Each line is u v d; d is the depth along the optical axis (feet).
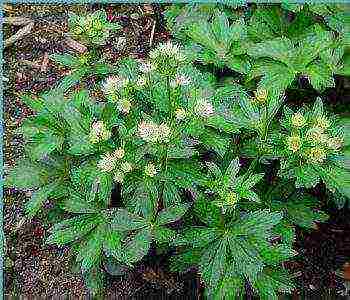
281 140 1.20
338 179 1.17
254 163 1.23
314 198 1.33
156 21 1.84
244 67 1.40
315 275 1.49
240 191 1.14
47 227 1.52
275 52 1.38
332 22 1.50
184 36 1.61
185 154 1.18
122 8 1.86
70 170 1.28
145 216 1.17
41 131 1.29
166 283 1.46
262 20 1.59
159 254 1.43
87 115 1.26
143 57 1.78
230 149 1.29
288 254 1.13
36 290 1.46
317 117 1.21
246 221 1.16
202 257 1.16
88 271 1.30
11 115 1.69
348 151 1.21
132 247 1.15
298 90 1.52
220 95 1.31
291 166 1.19
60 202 1.31
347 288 1.47
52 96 1.32
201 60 1.40
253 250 1.14
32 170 1.28
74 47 1.80
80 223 1.21
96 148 1.21
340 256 1.52
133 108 1.23
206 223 1.18
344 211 1.56
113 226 1.17
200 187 1.26
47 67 1.77
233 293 1.16
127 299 1.45
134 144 1.18
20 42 1.80
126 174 1.19
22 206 1.56
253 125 1.22
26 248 1.51
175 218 1.16
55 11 1.85
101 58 1.77
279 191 1.32
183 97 1.24
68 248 1.50
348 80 1.55
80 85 1.70
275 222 1.14
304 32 1.56
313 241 1.53
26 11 1.85
